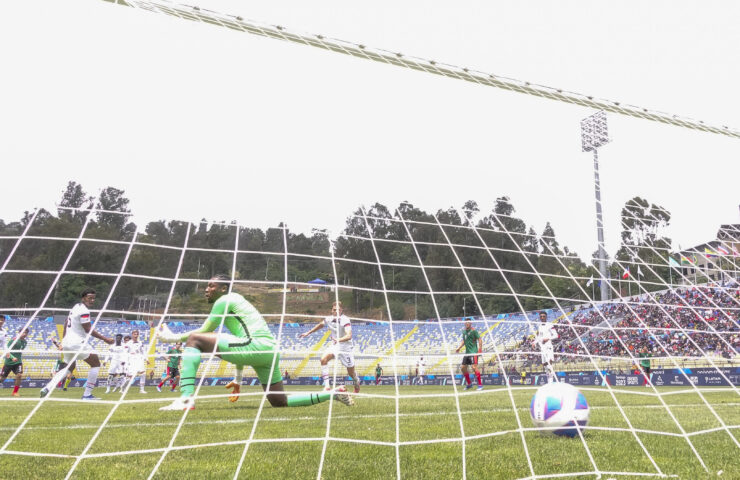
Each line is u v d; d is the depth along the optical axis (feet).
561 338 43.04
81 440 11.28
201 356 17.16
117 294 74.28
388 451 10.14
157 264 71.20
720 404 23.58
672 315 24.12
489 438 12.02
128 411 18.88
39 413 18.07
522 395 29.58
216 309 17.28
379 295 55.72
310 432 12.66
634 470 8.68
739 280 24.00
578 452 10.26
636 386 45.06
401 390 44.83
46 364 71.87
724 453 10.35
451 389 45.60
